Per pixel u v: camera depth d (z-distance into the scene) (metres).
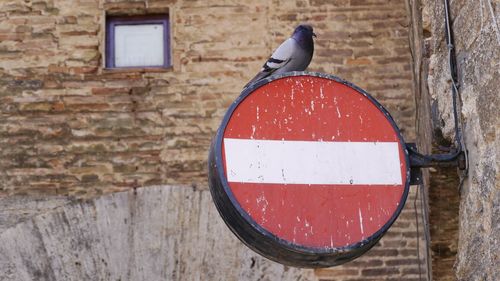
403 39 12.80
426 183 10.69
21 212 12.20
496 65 7.39
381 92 12.63
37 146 12.49
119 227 12.16
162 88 12.70
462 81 8.17
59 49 12.82
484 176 7.57
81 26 12.91
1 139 12.52
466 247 7.97
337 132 7.60
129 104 12.65
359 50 12.77
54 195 12.32
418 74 11.58
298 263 7.50
